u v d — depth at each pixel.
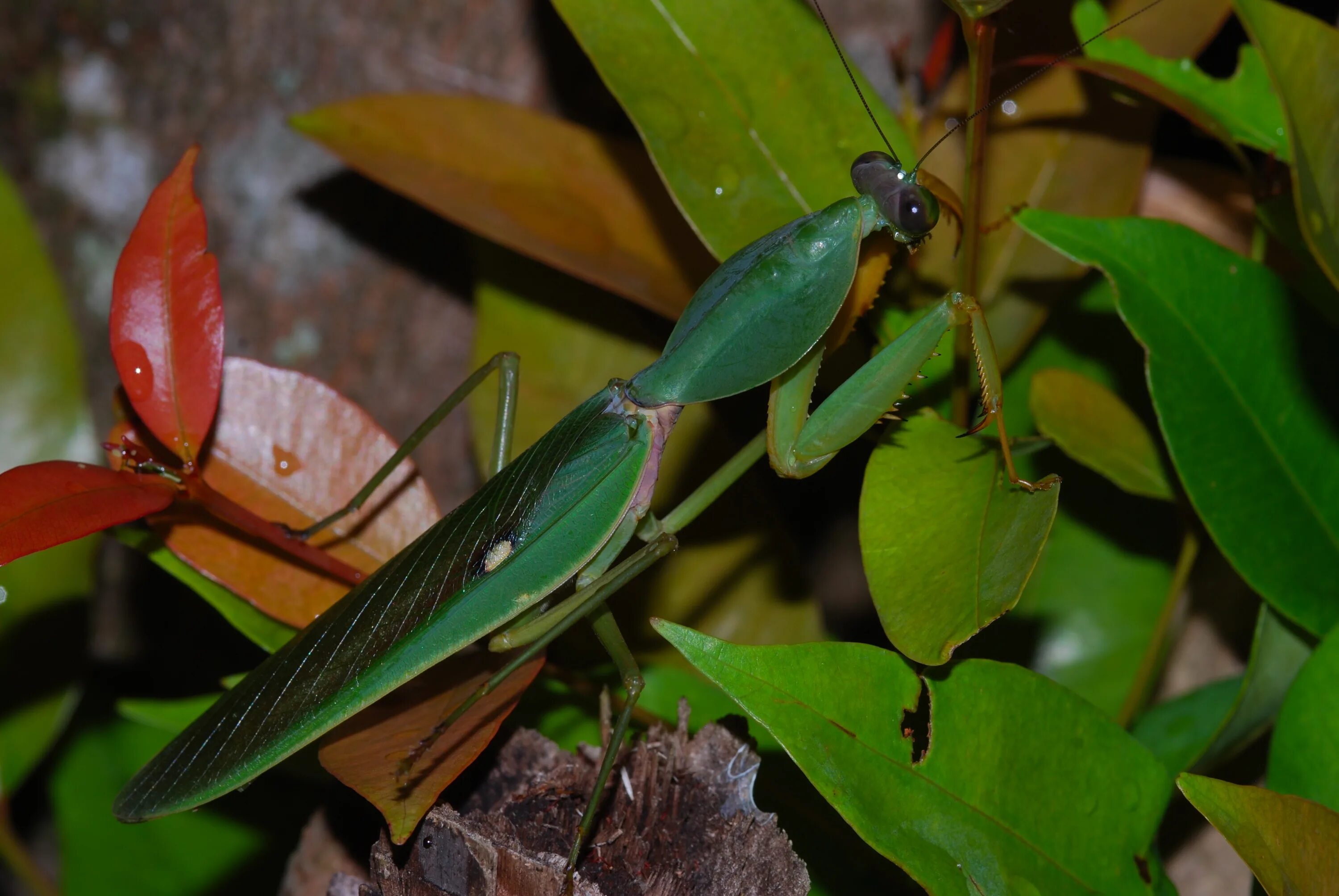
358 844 0.41
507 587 0.40
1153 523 0.42
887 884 0.40
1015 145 0.42
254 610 0.40
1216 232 0.44
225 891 0.44
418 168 0.41
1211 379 0.40
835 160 0.41
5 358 0.42
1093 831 0.38
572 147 0.42
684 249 0.42
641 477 0.41
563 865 0.38
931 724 0.38
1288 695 0.38
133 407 0.39
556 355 0.43
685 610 0.42
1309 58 0.38
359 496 0.40
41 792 0.48
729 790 0.39
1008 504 0.38
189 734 0.39
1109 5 0.42
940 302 0.39
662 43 0.41
